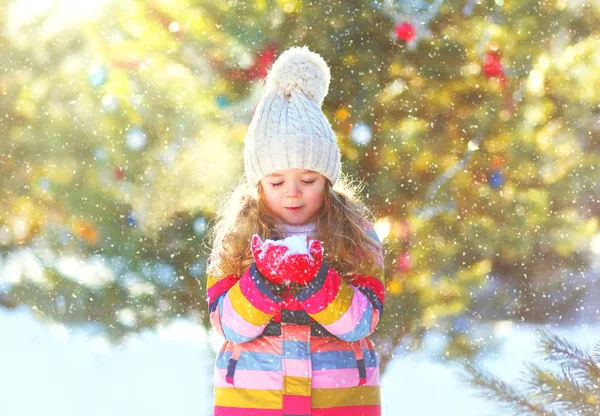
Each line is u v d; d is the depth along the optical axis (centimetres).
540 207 670
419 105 595
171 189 580
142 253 596
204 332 650
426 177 607
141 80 570
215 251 370
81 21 579
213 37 568
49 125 592
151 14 572
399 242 607
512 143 623
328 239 364
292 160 359
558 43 620
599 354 318
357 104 580
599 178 670
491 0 591
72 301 617
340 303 331
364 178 591
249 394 343
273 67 386
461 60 591
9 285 655
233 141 576
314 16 569
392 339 616
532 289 721
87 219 593
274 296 329
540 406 314
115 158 579
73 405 680
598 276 728
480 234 629
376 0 573
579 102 634
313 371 342
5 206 645
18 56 598
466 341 658
